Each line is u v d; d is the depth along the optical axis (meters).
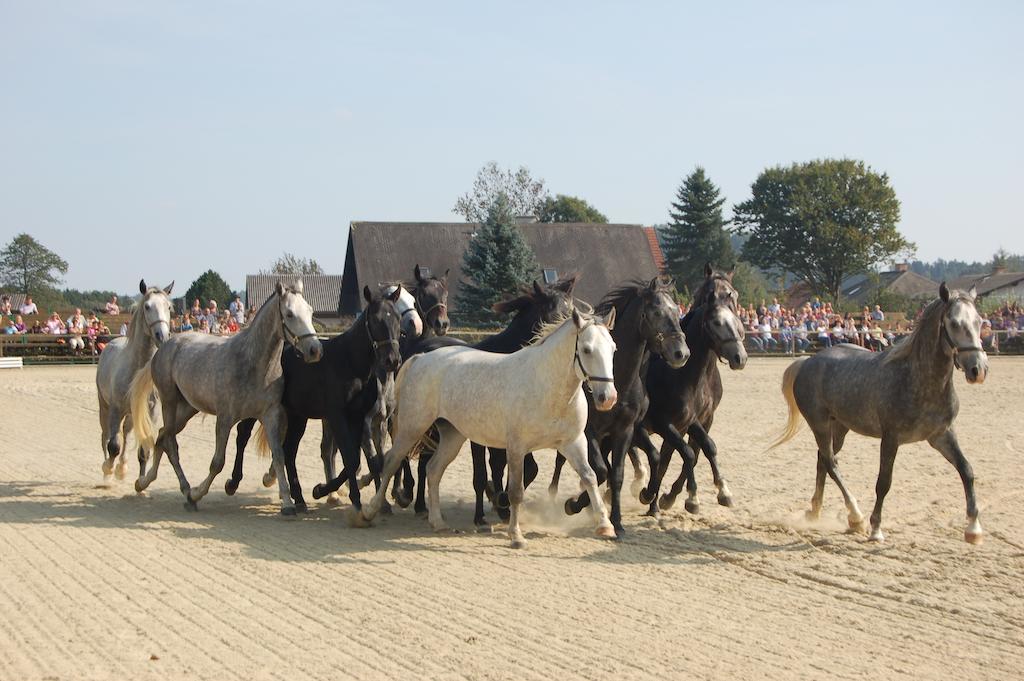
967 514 8.54
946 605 6.88
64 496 11.41
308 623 6.38
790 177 77.44
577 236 52.84
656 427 10.24
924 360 8.38
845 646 6.06
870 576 7.67
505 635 6.16
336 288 70.31
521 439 8.62
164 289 12.12
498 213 42.41
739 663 5.72
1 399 21.89
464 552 8.55
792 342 36.25
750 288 69.25
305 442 16.42
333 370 10.11
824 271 76.94
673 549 8.70
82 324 34.06
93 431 17.42
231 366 10.33
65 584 7.28
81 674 5.45
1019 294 67.50
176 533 9.25
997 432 15.77
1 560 8.02
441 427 9.54
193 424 18.08
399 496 10.84
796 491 11.34
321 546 8.75
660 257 54.88
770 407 20.22
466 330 40.19
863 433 9.23
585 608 6.77
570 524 9.93
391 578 7.57
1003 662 5.81
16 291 81.62
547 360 8.41
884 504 10.42
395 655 5.78
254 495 11.70
